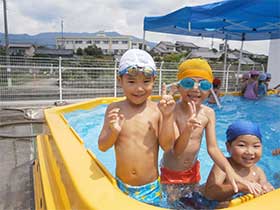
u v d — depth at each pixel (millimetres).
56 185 2287
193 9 5855
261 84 8945
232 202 1458
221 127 5789
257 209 1230
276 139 5160
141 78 1786
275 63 12422
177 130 2318
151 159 1919
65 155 2023
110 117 1759
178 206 2059
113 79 11594
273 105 8008
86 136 4695
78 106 5258
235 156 2020
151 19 7730
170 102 1804
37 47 52281
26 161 4672
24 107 9711
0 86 10453
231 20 6762
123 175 1904
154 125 1918
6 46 21984
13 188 3686
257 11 5504
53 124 3047
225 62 11836
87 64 11453
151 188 1938
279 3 4973
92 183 1534
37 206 2930
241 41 11180
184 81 2281
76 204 1493
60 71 10703
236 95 9141
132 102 1895
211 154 2250
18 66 10414
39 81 11008
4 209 3174
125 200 1326
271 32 9812
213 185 1996
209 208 1963
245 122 2059
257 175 2088
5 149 5309
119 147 1890
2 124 7090
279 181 3025
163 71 11070
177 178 2393
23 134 6367
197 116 2320
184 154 2332
